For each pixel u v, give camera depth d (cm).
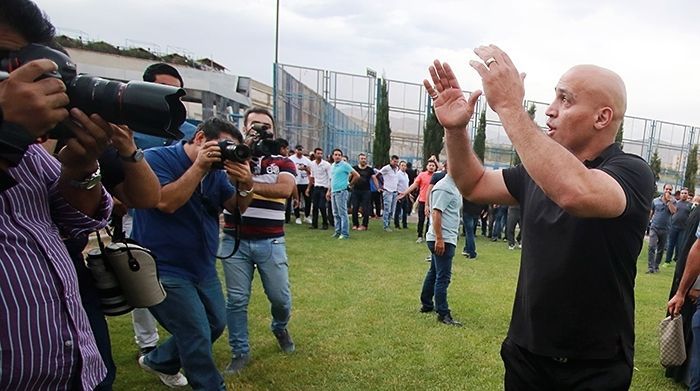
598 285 145
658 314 492
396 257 702
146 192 144
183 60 2789
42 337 100
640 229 143
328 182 973
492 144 2375
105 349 155
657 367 349
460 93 172
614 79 147
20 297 97
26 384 98
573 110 148
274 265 303
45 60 85
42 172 117
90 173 116
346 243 814
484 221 1100
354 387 289
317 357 328
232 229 293
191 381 220
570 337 149
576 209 118
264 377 295
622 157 143
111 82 96
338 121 2198
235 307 299
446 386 297
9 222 100
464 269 664
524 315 162
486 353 351
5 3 92
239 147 222
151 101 93
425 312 440
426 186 860
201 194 226
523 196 171
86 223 129
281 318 323
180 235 218
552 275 150
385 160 2164
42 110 84
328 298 471
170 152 232
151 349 300
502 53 133
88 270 154
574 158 121
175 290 215
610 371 149
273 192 290
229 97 1538
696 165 2819
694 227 304
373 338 369
